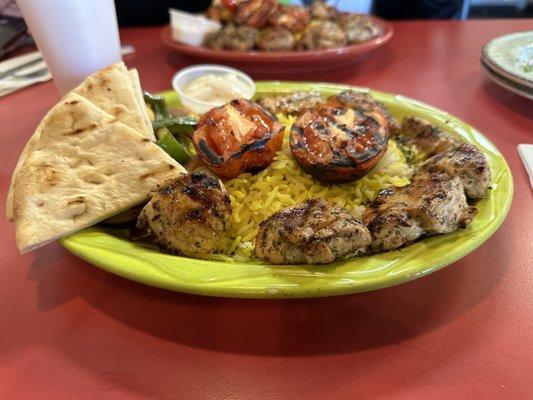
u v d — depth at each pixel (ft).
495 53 1.36
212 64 1.59
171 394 0.59
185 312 0.70
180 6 2.36
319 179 0.86
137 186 0.78
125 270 0.65
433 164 0.85
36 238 0.69
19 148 1.16
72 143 0.81
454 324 0.67
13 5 1.75
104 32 1.10
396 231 0.69
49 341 0.66
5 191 0.99
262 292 0.61
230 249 0.79
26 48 1.78
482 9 3.01
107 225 0.80
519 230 0.84
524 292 0.71
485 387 0.58
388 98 1.15
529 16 2.96
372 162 0.83
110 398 0.58
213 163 0.84
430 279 0.74
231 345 0.65
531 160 1.01
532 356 0.61
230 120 0.89
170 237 0.73
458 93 1.37
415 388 0.58
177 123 0.99
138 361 0.63
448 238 0.70
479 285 0.73
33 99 1.42
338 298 0.72
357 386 0.59
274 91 1.24
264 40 1.57
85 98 0.90
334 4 2.49
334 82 1.49
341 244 0.66
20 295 0.74
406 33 1.86
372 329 0.66
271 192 0.85
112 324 0.68
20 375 0.61
